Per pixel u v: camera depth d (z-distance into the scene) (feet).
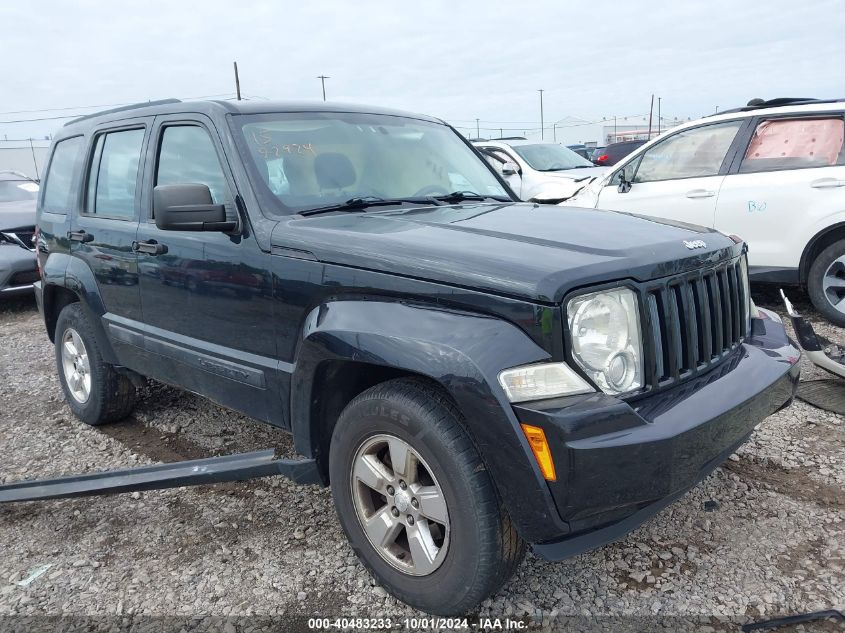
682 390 7.72
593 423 6.70
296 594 8.79
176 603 8.70
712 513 10.15
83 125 14.21
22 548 10.14
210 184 10.56
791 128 19.57
